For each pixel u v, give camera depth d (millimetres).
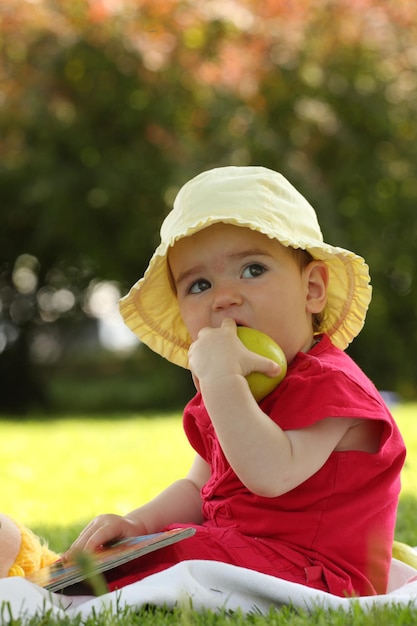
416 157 16031
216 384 2961
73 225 15859
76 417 15438
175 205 3441
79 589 3012
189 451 9352
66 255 16766
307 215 3438
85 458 9188
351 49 15820
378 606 2609
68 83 15664
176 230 3305
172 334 3768
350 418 3066
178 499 3516
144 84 15539
